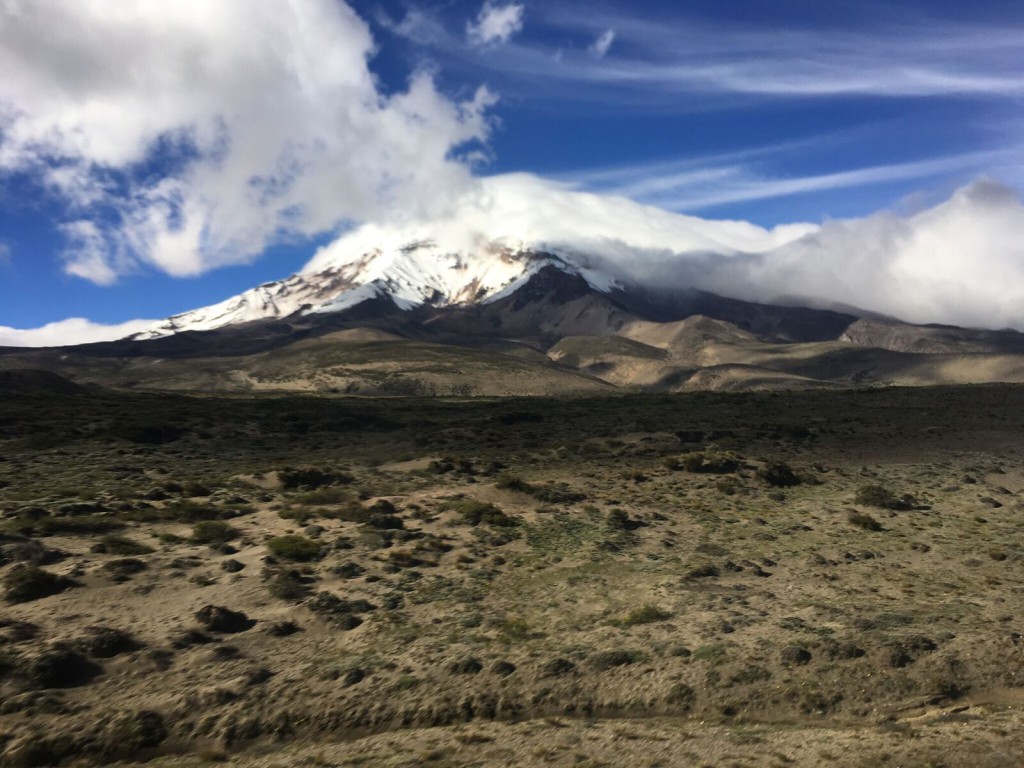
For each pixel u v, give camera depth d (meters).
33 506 34.69
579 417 91.56
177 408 86.69
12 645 19.39
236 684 18.22
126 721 16.45
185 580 25.16
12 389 93.19
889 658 19.39
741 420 84.00
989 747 15.01
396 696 18.17
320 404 103.38
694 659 19.83
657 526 36.94
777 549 32.53
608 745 15.94
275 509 37.94
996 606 23.75
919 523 38.06
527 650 20.52
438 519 35.84
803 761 14.91
